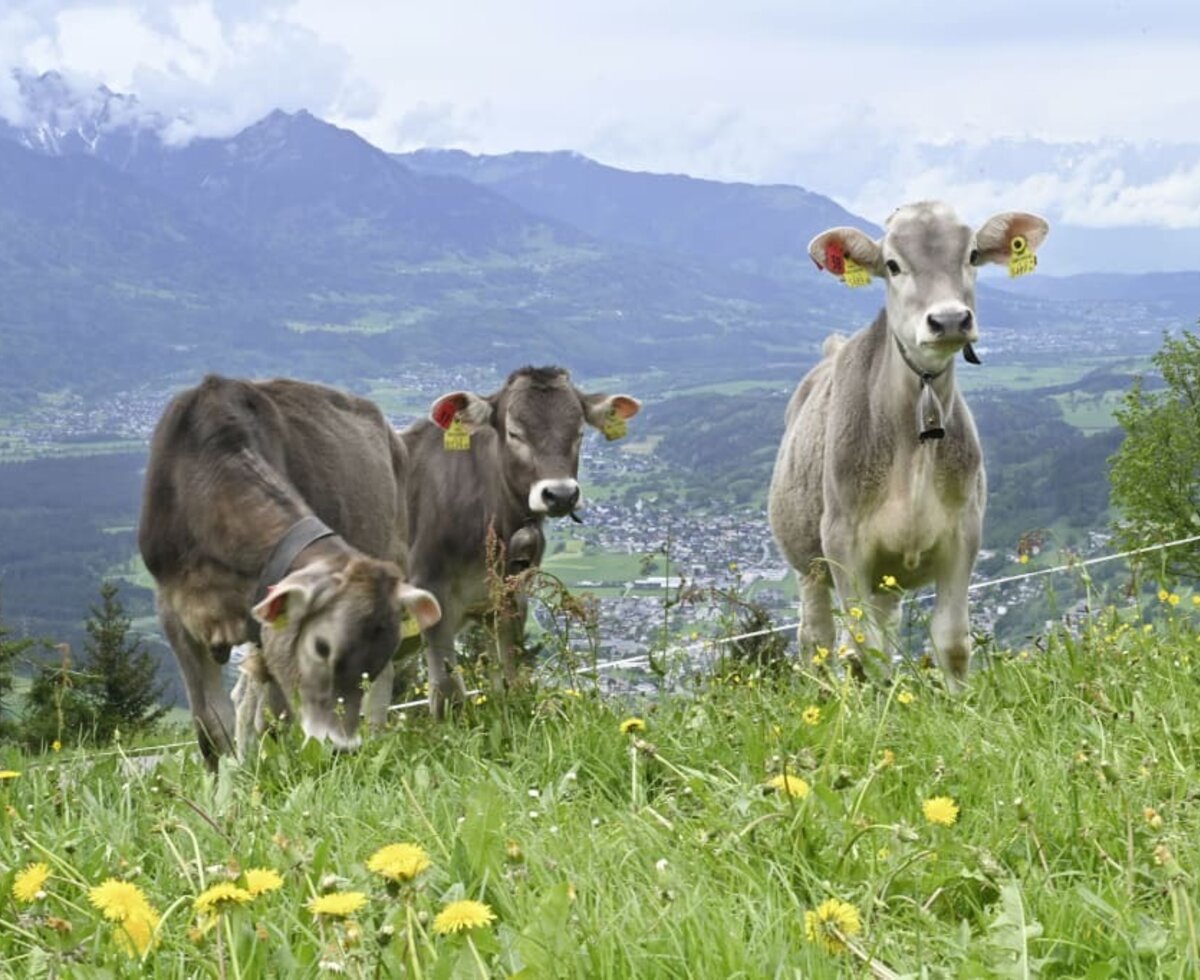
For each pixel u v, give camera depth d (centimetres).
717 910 377
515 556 1073
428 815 526
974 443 919
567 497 1082
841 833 446
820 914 332
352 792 578
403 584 797
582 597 777
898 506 912
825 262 952
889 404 908
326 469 984
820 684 676
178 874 463
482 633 1104
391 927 325
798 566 1107
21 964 387
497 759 659
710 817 472
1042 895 402
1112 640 738
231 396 905
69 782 616
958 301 873
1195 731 571
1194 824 456
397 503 1095
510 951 351
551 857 439
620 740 626
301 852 444
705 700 681
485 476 1104
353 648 775
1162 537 859
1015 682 691
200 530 848
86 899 438
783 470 1114
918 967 346
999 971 335
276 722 725
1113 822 462
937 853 430
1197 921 367
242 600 839
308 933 377
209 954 366
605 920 376
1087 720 618
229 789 548
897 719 627
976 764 554
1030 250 929
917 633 1041
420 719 769
